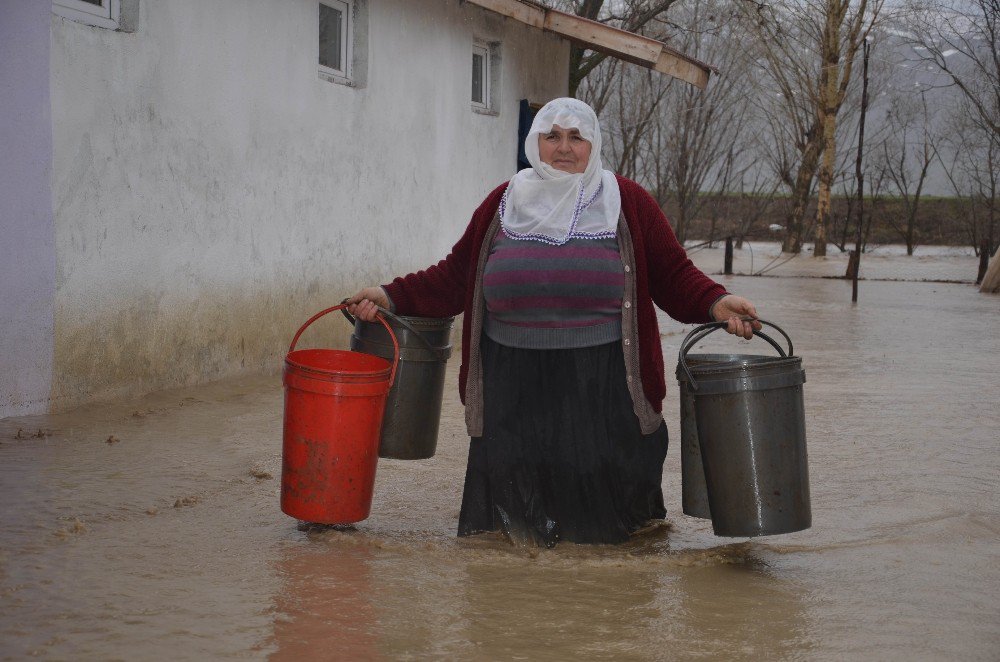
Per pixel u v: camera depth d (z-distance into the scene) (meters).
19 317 5.89
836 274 25.64
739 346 11.06
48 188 5.98
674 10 34.47
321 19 9.07
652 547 4.22
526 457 4.21
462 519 4.27
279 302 8.37
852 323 13.78
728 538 4.36
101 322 6.47
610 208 4.12
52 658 2.86
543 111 4.14
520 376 4.19
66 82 6.07
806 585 3.74
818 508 4.80
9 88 5.68
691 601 3.54
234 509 4.53
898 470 5.52
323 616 3.27
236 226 7.75
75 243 6.22
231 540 4.08
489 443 4.23
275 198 8.24
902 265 29.30
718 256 31.77
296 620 3.23
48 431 5.72
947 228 43.12
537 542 4.18
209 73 7.34
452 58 11.61
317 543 4.08
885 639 3.20
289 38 8.33
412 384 4.60
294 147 8.48
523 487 4.22
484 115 12.78
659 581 3.76
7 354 5.86
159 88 6.84
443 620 3.28
